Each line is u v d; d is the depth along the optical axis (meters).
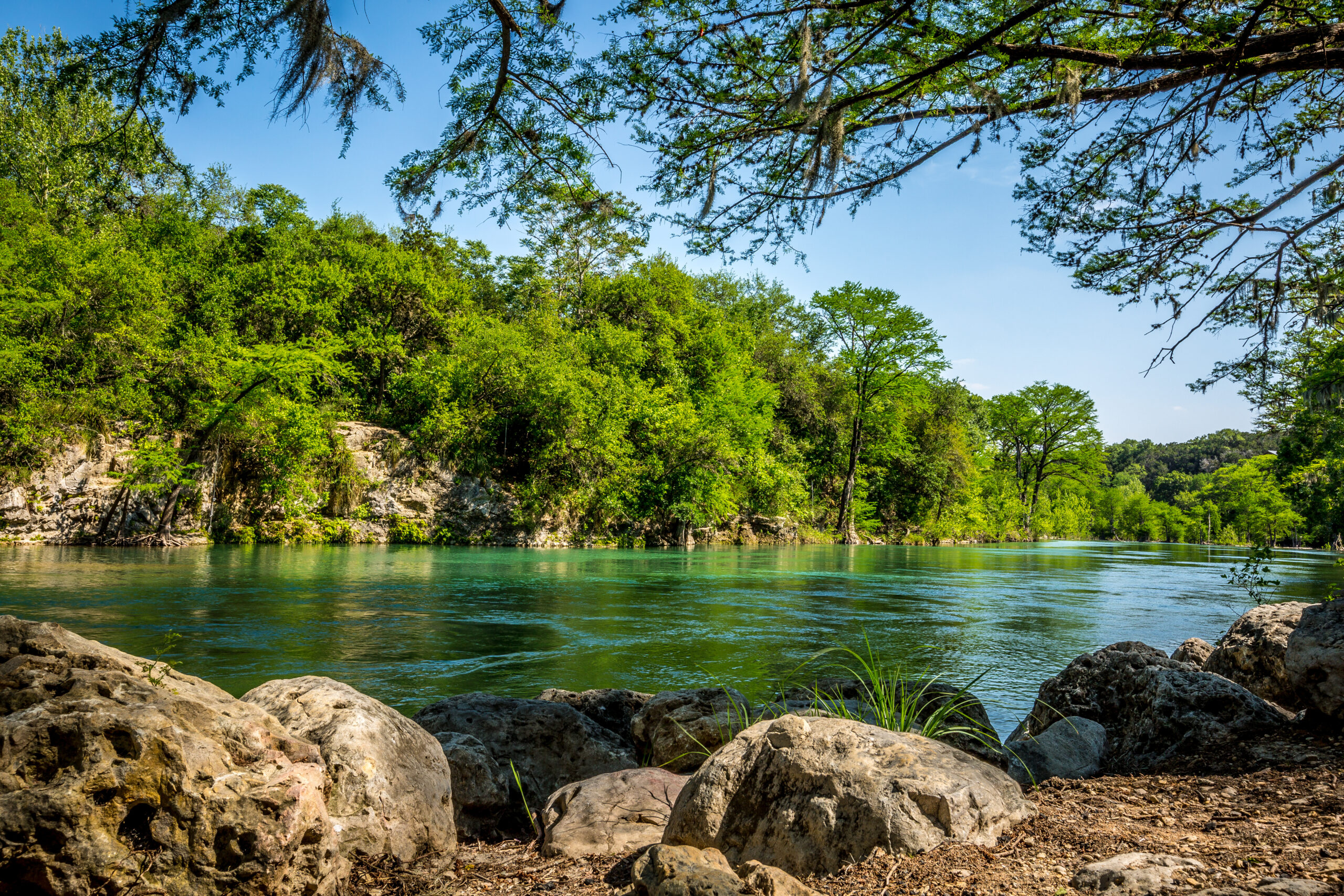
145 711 2.50
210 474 26.98
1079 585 18.50
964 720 4.81
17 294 24.95
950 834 2.72
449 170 5.68
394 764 3.49
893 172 6.02
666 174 6.26
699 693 5.25
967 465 57.34
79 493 24.05
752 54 5.42
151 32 4.44
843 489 53.22
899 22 5.02
